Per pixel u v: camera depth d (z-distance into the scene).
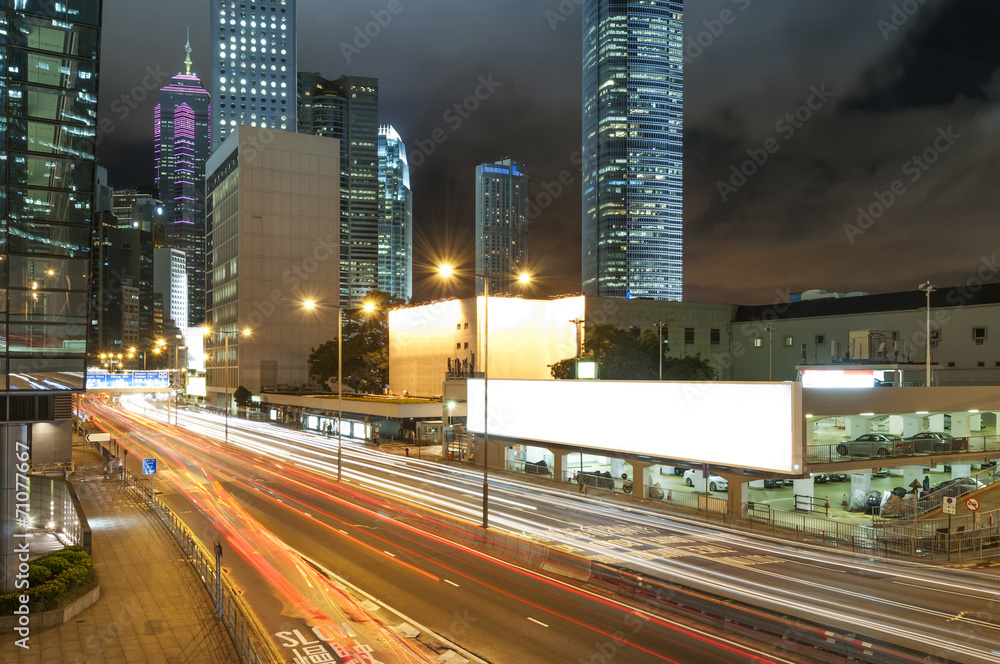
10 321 27.12
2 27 27.53
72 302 28.72
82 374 28.66
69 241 28.73
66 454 58.53
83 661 18.03
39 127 28.27
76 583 23.17
